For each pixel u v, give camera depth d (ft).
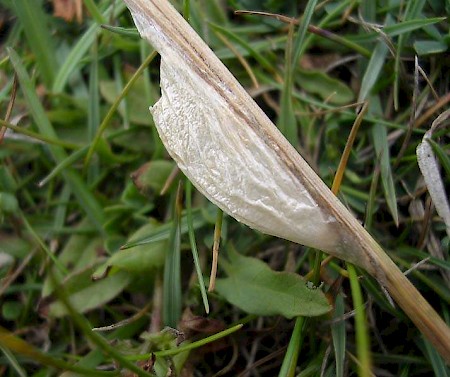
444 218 0.19
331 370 0.20
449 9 0.22
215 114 0.18
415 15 0.22
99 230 0.22
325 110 0.23
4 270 0.22
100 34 0.24
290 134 0.22
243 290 0.20
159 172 0.22
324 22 0.23
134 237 0.21
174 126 0.18
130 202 0.22
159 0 0.18
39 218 0.23
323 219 0.17
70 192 0.23
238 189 0.18
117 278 0.21
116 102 0.21
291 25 0.21
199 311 0.21
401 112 0.23
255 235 0.22
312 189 0.17
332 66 0.23
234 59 0.24
